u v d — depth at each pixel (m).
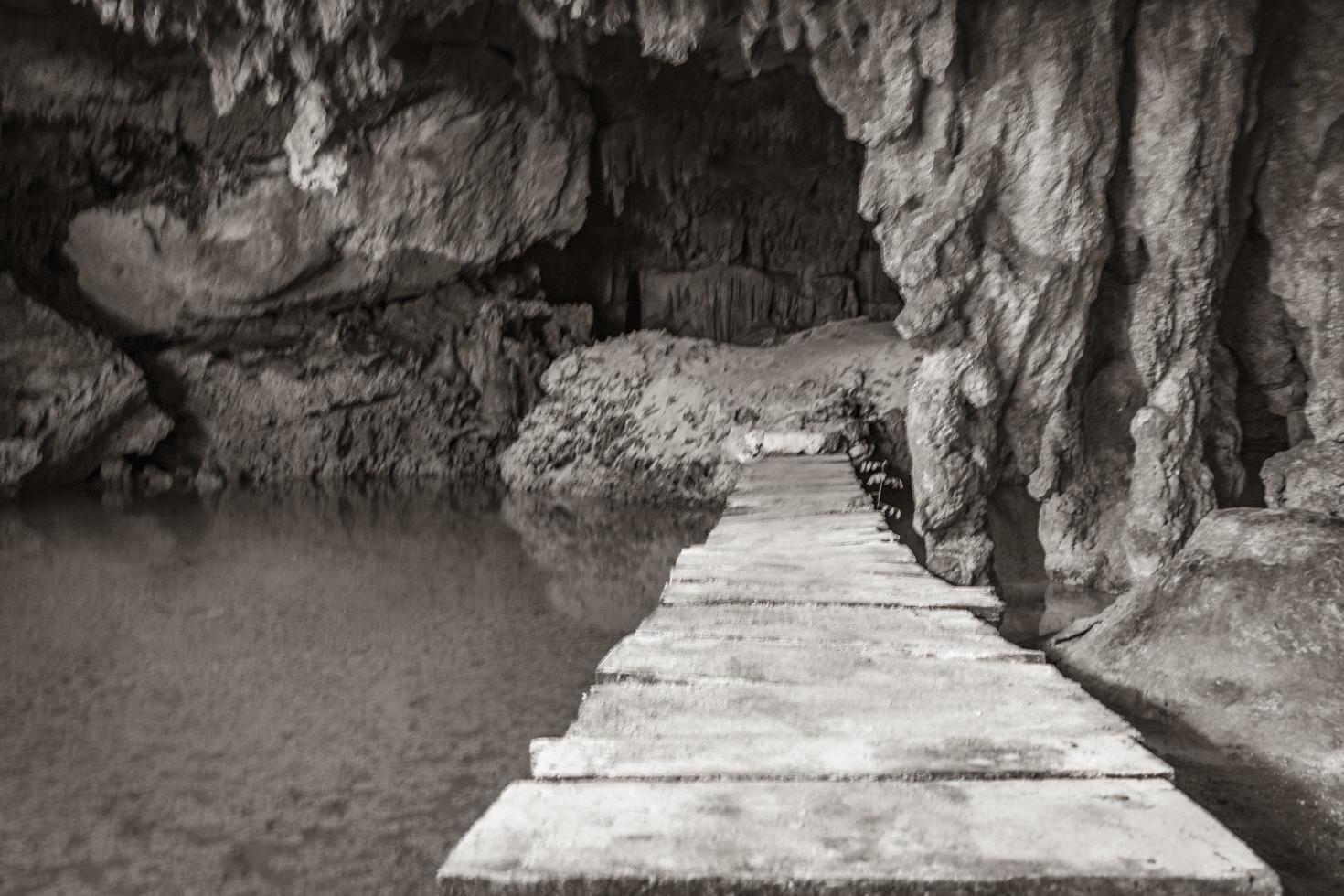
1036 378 6.59
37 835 3.91
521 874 1.48
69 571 8.42
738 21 7.79
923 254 6.36
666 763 1.91
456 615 7.23
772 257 14.88
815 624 3.10
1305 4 6.32
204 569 8.62
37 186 11.91
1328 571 3.47
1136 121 6.32
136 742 4.86
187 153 12.12
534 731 5.00
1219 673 3.45
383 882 3.55
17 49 10.50
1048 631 6.02
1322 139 6.41
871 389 11.47
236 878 3.59
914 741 2.03
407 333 13.93
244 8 7.85
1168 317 6.38
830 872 1.47
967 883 1.46
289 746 4.82
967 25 6.18
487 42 10.92
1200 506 6.42
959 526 6.66
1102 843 1.56
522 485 13.05
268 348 13.32
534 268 14.55
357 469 13.80
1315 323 6.51
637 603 7.59
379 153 11.34
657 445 12.31
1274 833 2.79
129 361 12.25
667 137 13.45
